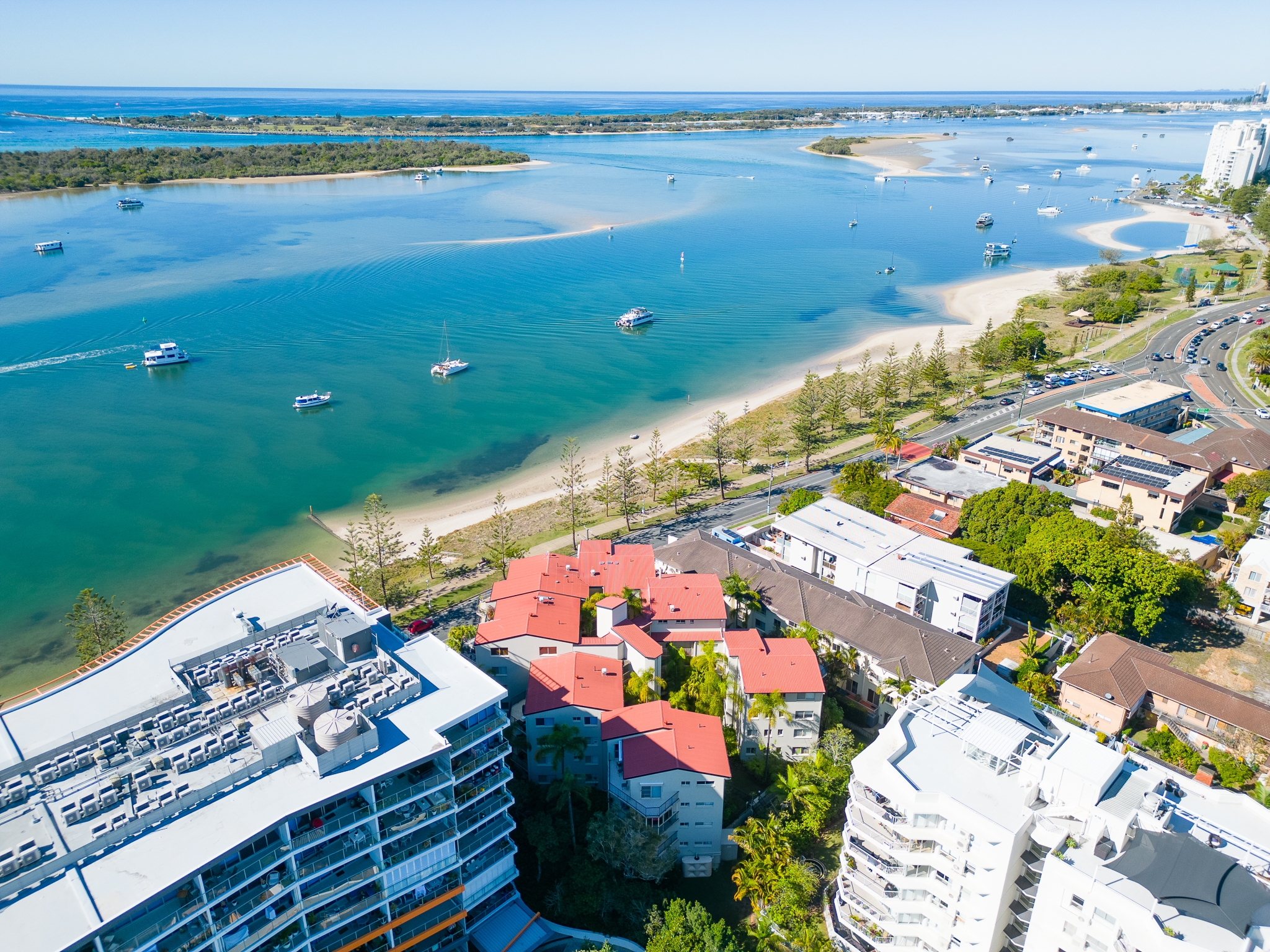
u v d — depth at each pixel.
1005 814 64.62
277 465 182.75
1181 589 118.88
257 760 60.06
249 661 71.25
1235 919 53.44
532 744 87.25
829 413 193.38
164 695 68.50
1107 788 64.69
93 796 56.50
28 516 159.38
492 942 71.00
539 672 91.44
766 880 76.12
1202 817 65.25
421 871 65.31
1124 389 191.12
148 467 180.12
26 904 49.69
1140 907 55.03
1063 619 116.00
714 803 81.12
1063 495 140.50
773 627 114.75
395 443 195.00
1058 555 119.19
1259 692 107.50
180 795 56.47
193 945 53.28
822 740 92.75
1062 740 68.31
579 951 71.56
